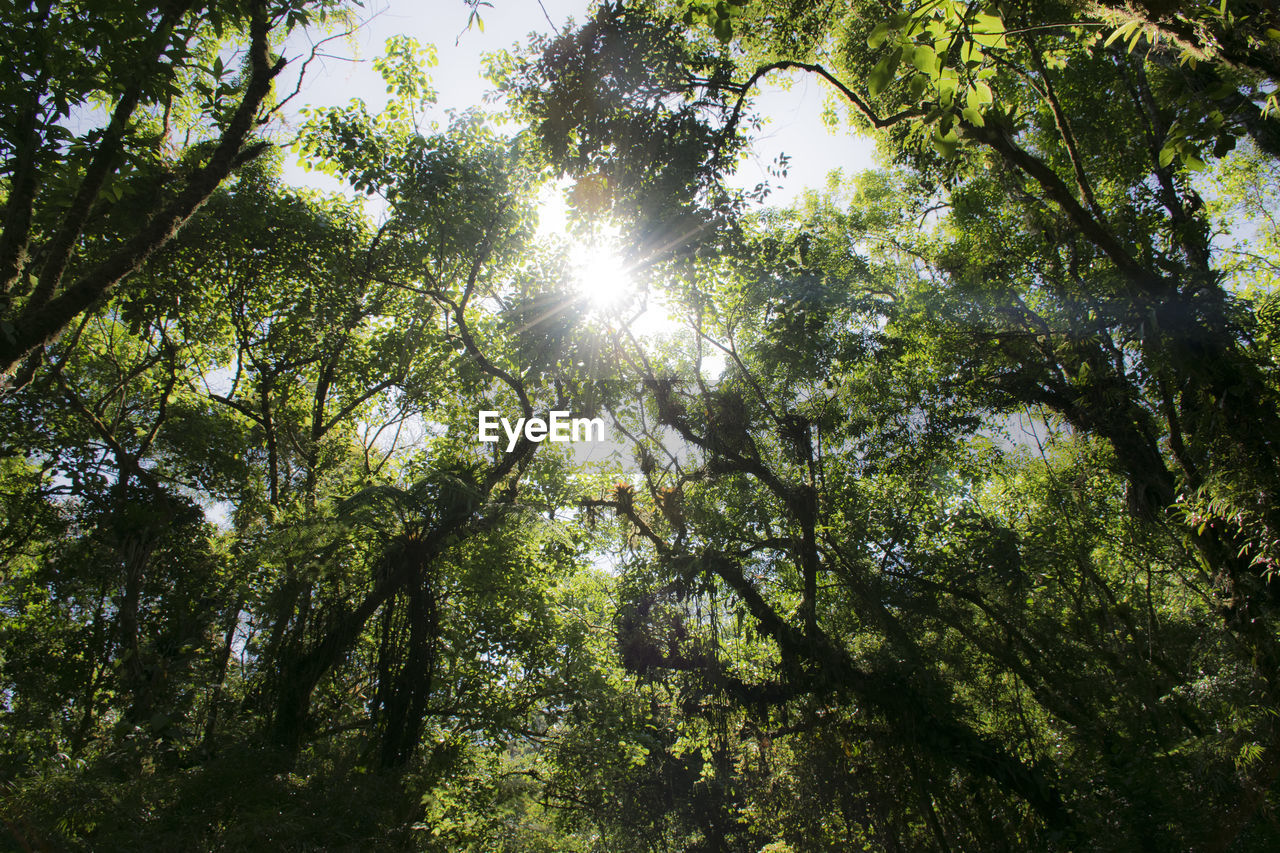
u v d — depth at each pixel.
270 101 10.54
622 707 15.38
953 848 11.46
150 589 14.59
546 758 16.05
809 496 13.55
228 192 14.79
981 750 10.95
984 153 13.55
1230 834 8.13
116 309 15.41
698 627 13.62
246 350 16.83
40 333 6.30
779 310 13.80
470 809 13.30
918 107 9.69
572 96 11.37
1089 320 12.34
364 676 13.41
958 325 14.10
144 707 12.12
